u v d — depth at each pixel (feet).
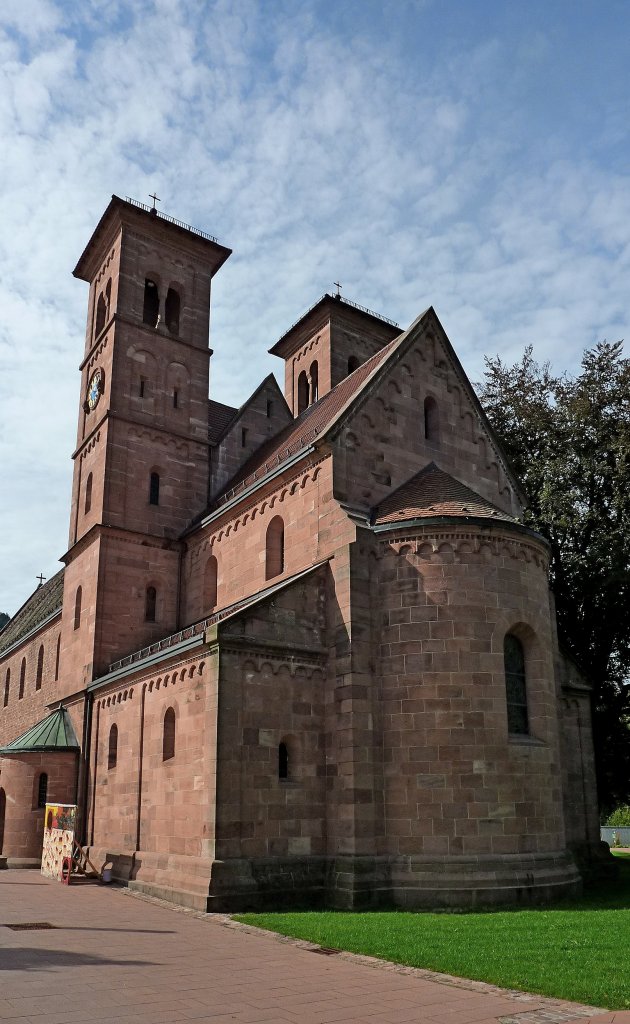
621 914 68.33
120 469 129.90
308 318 162.09
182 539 129.49
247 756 77.25
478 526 84.69
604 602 120.26
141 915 69.36
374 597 85.51
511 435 138.51
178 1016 37.55
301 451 96.99
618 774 131.54
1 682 192.65
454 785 77.20
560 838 81.71
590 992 42.04
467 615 82.02
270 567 103.35
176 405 139.85
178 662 87.92
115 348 135.54
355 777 78.33
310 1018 37.81
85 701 114.83
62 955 51.55
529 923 63.31
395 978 46.39
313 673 83.92
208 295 150.61
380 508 94.32
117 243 144.15
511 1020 37.81
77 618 130.11
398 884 75.61
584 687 111.65
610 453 123.24
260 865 75.25
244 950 54.44
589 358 129.49
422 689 80.48
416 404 105.29
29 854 111.55
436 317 111.24
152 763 91.09
